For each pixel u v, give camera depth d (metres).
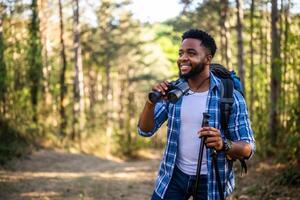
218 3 23.39
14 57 20.08
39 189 10.11
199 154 3.08
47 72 25.62
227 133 3.17
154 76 49.69
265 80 17.73
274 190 7.98
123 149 34.06
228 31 22.27
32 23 20.39
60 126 25.56
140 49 47.19
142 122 3.26
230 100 3.13
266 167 10.41
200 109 3.15
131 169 16.30
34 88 21.41
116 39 43.06
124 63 46.34
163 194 3.28
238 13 16.30
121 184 11.29
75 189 10.29
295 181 8.06
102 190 10.30
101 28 38.84
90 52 40.59
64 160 17.75
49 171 13.74
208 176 3.16
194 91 3.20
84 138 27.70
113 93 48.81
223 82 3.18
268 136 12.55
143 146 42.69
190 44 3.14
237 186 9.16
